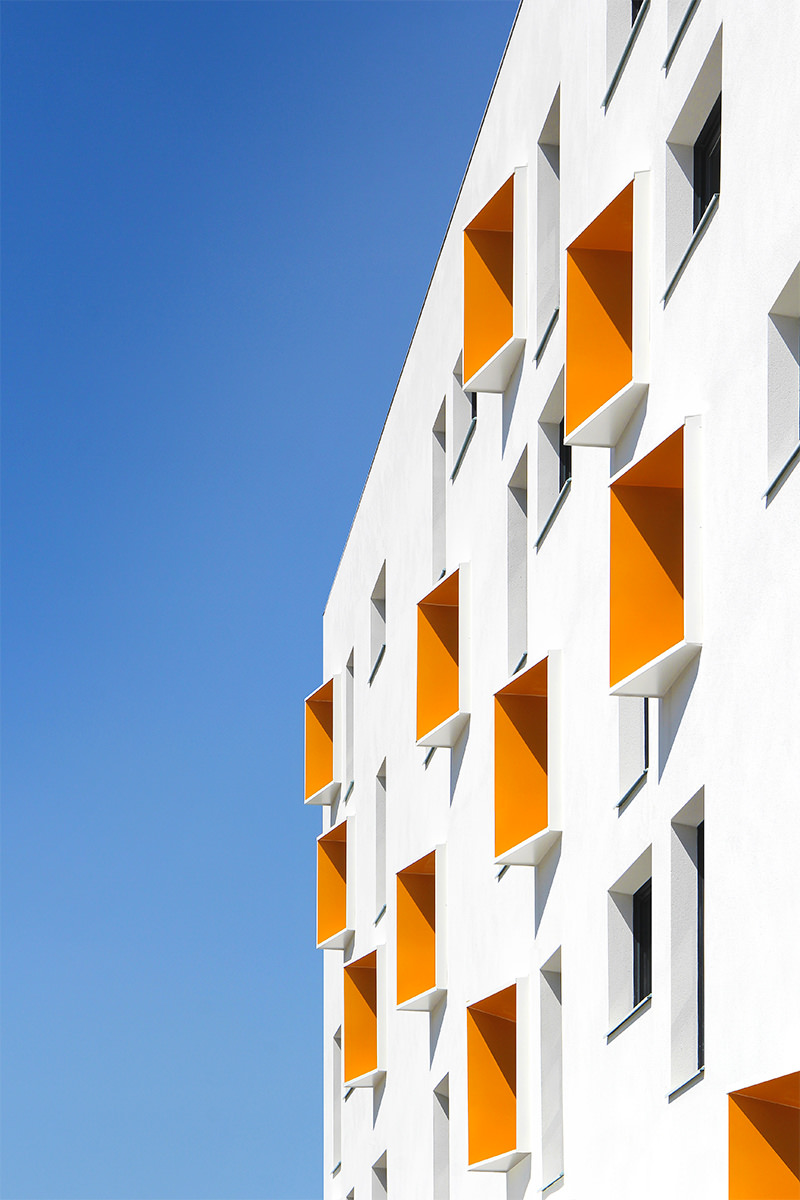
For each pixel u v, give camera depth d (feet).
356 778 121.29
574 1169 63.62
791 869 44.06
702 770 51.11
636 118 61.87
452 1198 86.58
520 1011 72.23
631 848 58.80
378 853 113.39
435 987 90.43
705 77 55.26
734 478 49.75
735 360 50.31
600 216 61.41
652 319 58.49
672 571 55.72
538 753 71.82
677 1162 51.60
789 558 45.42
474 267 82.99
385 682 112.27
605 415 60.39
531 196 79.36
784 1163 44.52
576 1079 64.03
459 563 89.61
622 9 66.28
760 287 48.49
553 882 69.51
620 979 60.85
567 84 72.49
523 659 77.51
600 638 64.18
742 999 46.60
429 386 102.37
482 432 87.61
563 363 72.84
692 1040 53.01
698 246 54.24
